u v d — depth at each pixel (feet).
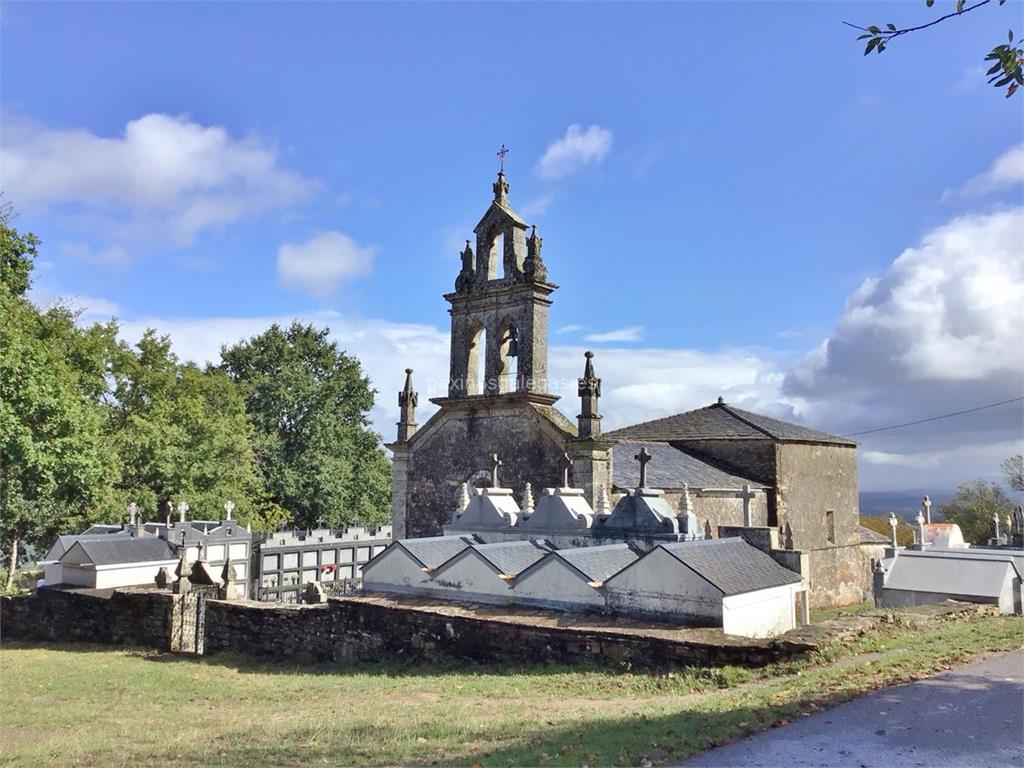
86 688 66.18
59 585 104.78
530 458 98.37
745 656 49.11
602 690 47.98
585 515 79.41
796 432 130.41
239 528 142.51
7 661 83.46
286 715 49.83
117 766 37.81
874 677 39.19
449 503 106.32
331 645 73.36
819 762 26.68
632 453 111.34
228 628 82.74
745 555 63.72
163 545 112.27
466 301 107.14
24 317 120.67
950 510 242.37
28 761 40.96
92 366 159.53
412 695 52.44
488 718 41.32
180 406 177.37
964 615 65.57
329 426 228.63
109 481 137.80
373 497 234.99
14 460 104.68
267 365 239.71
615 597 60.85
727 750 28.55
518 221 103.60
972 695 34.73
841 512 133.90
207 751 39.24
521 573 66.69
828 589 126.41
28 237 126.62
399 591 75.51
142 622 91.76
